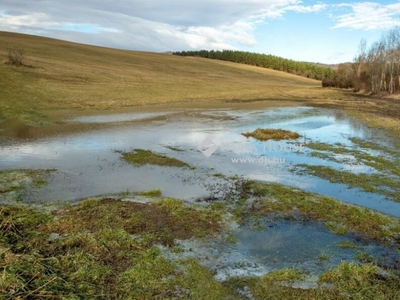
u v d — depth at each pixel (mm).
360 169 12156
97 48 78750
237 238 7172
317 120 24438
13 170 11062
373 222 7914
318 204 8844
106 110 26281
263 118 25078
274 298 5250
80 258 5961
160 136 17672
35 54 50906
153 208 8344
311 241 7113
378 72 47625
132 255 6223
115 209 8125
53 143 15344
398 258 6520
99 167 11883
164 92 39125
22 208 8055
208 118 24484
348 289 5469
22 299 4633
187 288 5406
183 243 6832
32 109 23547
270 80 75875
